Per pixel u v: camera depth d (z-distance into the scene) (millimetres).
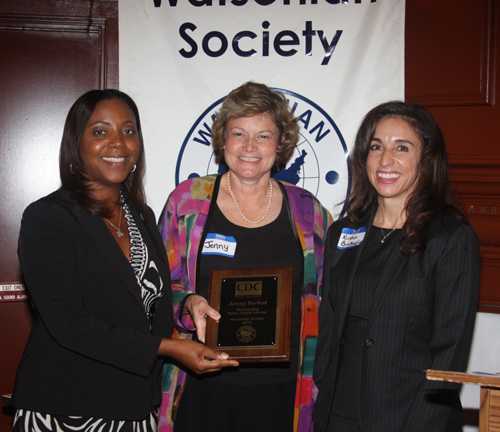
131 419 2205
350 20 3332
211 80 3391
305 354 2588
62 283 2131
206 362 2217
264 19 3367
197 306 2455
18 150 3500
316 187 3355
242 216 2643
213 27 3385
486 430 1593
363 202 2445
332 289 2420
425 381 2135
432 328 2199
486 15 3307
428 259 2186
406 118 2287
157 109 3398
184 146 3400
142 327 2227
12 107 3494
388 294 2217
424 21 3385
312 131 3355
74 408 2135
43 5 3486
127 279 2182
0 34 3482
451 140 3365
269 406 2541
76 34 3516
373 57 3322
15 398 2178
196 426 2572
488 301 3330
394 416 2178
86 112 2246
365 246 2363
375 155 2318
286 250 2615
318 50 3348
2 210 3498
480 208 3346
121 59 3395
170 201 2723
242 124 2568
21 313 3520
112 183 2281
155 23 3391
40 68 3504
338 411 2279
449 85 3361
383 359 2199
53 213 2156
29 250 2145
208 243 2604
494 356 3334
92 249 2166
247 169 2578
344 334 2318
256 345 2414
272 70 3371
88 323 2123
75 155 2260
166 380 2619
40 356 2170
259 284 2475
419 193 2262
